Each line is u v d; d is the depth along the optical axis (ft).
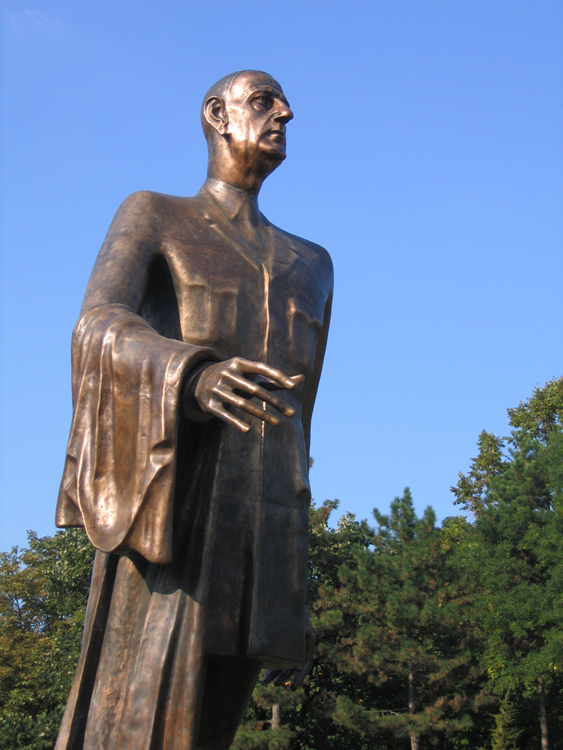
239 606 12.14
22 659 104.73
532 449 103.45
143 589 11.84
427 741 89.20
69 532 104.42
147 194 13.41
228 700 13.33
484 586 93.91
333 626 85.81
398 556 95.40
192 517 11.82
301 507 13.17
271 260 13.91
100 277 12.42
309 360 13.80
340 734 92.89
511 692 99.09
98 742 11.28
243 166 14.25
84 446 11.30
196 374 10.82
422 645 86.99
